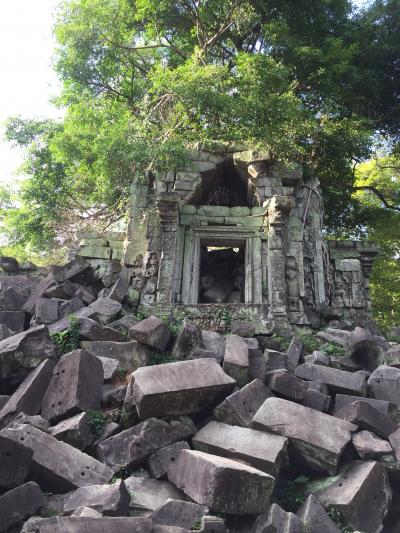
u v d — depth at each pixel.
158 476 5.87
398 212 26.34
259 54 16.55
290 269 12.87
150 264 12.80
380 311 25.02
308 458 6.21
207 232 13.49
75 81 22.12
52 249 25.25
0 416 6.66
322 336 11.30
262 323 11.50
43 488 5.70
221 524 4.75
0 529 4.90
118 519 4.62
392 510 6.20
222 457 5.88
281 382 7.41
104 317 10.41
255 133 14.17
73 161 21.75
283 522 5.14
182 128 15.39
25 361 7.79
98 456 6.21
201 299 14.13
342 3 21.62
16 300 11.80
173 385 6.64
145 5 19.44
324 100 19.05
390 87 24.12
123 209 19.72
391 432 6.75
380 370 8.37
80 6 20.20
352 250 16.36
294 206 13.48
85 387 6.95
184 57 22.19
